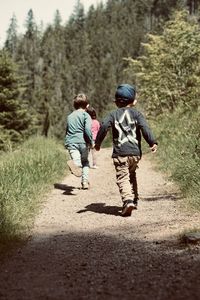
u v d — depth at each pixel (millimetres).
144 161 12000
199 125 10766
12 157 9594
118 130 5977
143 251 4133
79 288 3219
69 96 120938
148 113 17297
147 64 19500
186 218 5320
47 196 7340
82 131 8125
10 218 5230
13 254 4281
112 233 4965
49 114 59625
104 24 170875
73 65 137125
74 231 5152
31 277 3559
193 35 17000
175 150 10375
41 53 144625
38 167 8688
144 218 5609
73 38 164125
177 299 2809
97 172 10570
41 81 116062
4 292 3221
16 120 26172
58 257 4125
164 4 141375
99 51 146875
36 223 5586
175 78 17000
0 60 26375
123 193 5820
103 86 119625
